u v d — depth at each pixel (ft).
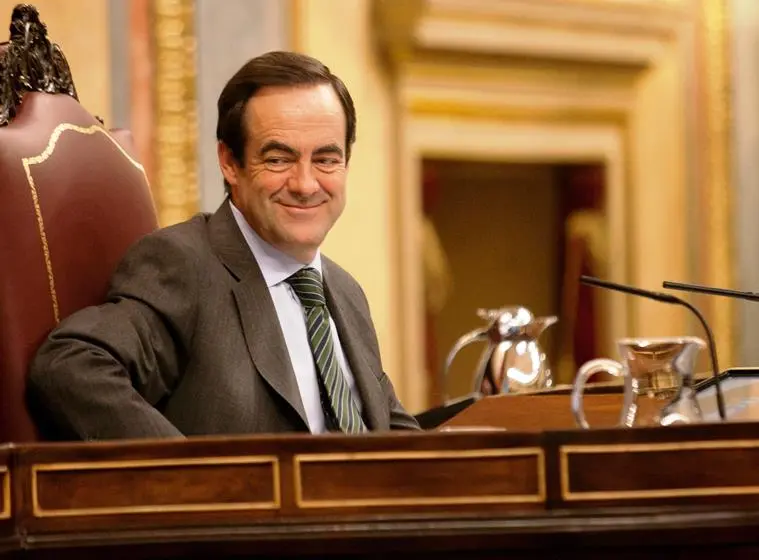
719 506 17.39
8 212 25.08
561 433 17.38
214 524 17.28
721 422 17.52
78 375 23.44
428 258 74.02
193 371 25.48
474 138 72.84
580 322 80.53
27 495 17.42
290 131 26.45
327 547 17.15
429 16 68.23
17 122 26.68
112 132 31.96
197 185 59.52
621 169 78.95
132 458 17.46
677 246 80.64
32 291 25.18
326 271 29.71
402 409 30.37
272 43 63.00
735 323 81.20
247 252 26.78
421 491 17.33
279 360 25.64
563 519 17.20
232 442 17.43
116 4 57.31
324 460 17.37
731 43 81.41
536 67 74.59
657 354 20.34
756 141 82.58
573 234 80.07
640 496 17.37
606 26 75.97
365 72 68.80
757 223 82.64
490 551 17.30
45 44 28.78
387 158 69.92
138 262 26.18
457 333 81.35
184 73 59.26
